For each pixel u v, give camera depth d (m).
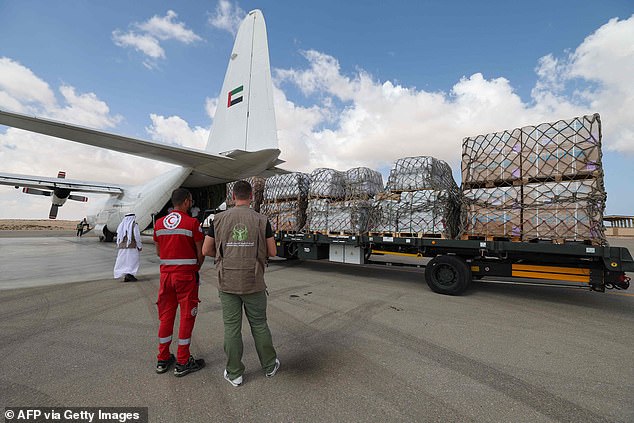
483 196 5.39
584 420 2.05
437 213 5.90
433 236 5.92
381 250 6.77
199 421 2.03
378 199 6.73
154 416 2.08
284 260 10.35
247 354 3.06
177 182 12.23
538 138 4.96
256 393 2.36
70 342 3.33
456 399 2.29
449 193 6.04
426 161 6.31
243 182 2.62
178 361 2.61
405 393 2.37
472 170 5.54
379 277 7.38
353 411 2.13
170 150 8.63
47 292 5.60
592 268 4.78
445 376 2.64
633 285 6.84
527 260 5.30
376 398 2.30
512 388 2.45
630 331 3.78
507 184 5.28
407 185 6.45
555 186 4.77
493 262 5.52
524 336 3.58
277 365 2.65
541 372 2.72
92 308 4.62
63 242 17.47
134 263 6.63
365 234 6.87
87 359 2.93
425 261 10.45
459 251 5.77
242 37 10.90
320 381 2.54
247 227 2.43
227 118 10.98
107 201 17.42
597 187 4.46
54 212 19.14
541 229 4.84
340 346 3.27
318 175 7.83
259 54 10.32
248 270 2.39
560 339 3.50
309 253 7.89
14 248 13.78
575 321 4.15
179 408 2.17
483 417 2.07
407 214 6.24
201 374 2.67
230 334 2.42
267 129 9.84
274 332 3.69
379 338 3.50
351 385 2.48
